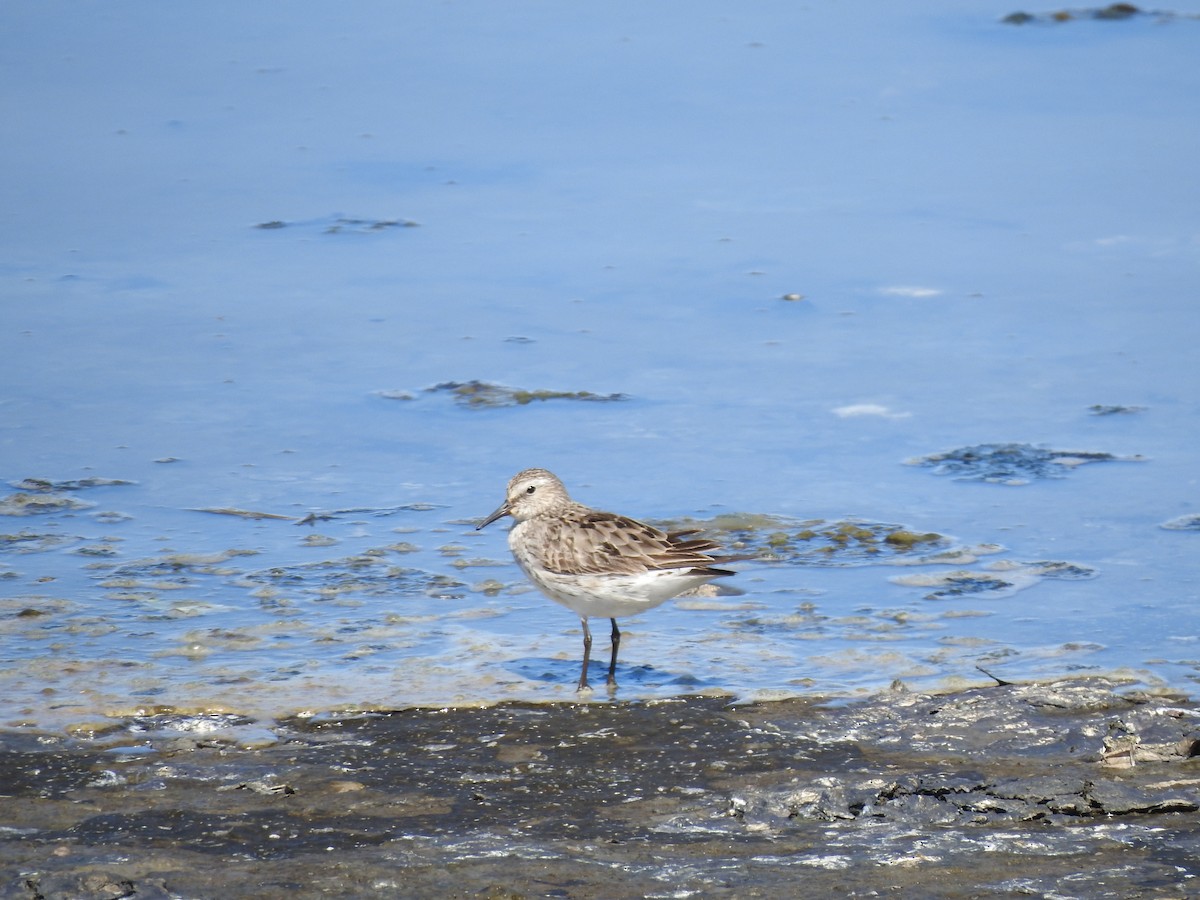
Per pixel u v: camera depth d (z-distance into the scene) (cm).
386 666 1160
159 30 3031
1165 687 1091
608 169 2433
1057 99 2700
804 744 1018
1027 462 1538
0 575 1312
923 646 1183
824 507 1454
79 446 1591
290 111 2655
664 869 828
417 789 948
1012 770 970
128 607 1257
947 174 2389
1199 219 2188
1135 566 1315
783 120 2623
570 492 1482
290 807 919
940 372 1759
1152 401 1667
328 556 1371
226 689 1110
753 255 2109
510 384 1748
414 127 2589
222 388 1738
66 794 935
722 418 1659
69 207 2262
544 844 863
